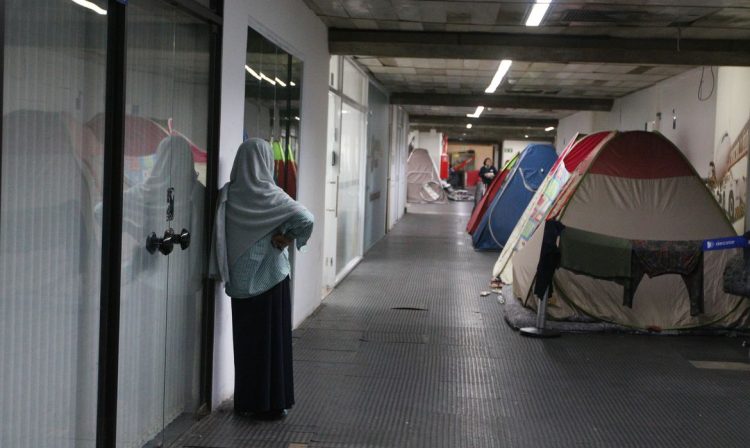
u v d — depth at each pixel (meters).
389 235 14.28
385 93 13.09
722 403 4.54
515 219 12.16
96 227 2.75
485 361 5.42
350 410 4.24
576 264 6.12
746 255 5.93
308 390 4.58
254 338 3.90
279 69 5.28
